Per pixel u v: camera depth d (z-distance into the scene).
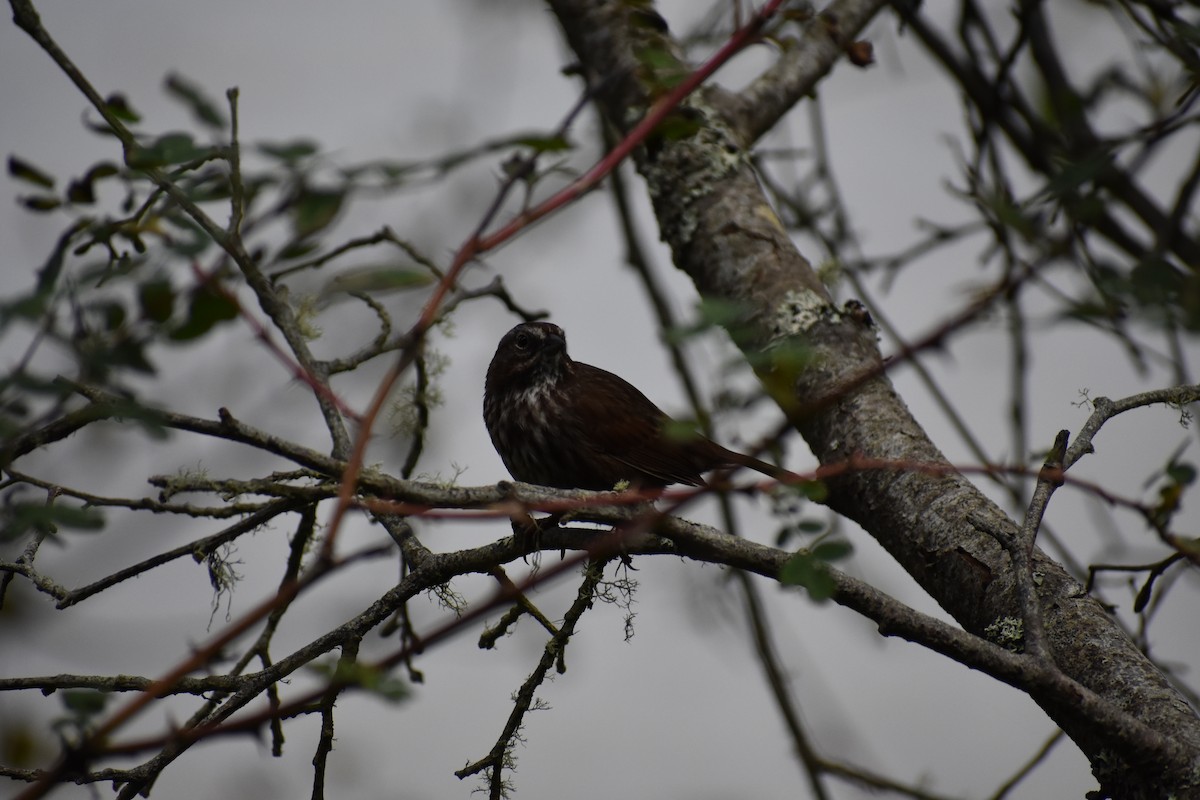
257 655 6.58
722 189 8.49
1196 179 7.05
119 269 3.85
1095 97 7.95
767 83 9.25
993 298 4.07
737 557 5.41
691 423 4.29
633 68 5.43
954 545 6.24
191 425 4.53
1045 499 5.50
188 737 3.52
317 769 5.98
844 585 5.15
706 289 8.25
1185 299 4.31
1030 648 5.17
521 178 4.95
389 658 3.70
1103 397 5.79
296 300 7.20
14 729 5.10
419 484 5.05
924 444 6.78
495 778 5.95
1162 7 6.99
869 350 7.38
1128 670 5.49
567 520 5.91
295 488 4.92
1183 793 5.02
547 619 6.02
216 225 4.75
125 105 5.00
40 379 3.71
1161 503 6.11
